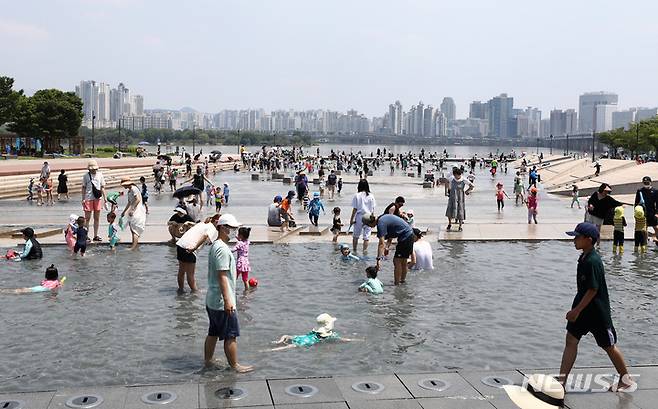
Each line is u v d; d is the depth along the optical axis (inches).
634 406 333.4
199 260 781.9
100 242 891.4
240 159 4992.6
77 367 418.3
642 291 646.5
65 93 4392.2
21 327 507.2
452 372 380.5
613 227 946.1
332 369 415.8
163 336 485.7
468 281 687.7
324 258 810.8
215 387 353.4
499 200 1483.8
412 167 4584.2
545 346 470.3
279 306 578.2
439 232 1018.1
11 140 3801.7
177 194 887.1
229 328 406.9
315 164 4628.4
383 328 511.5
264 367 417.7
